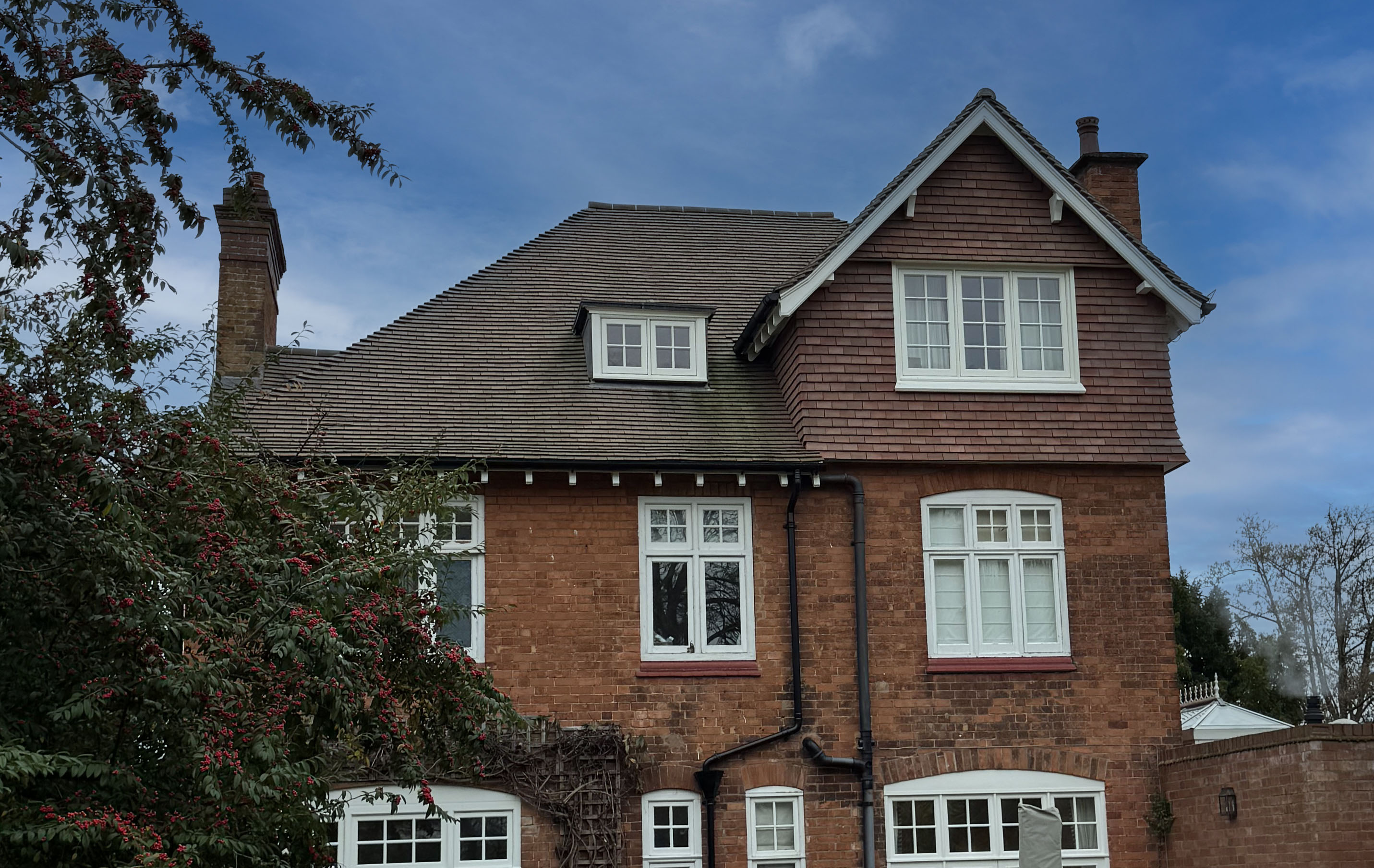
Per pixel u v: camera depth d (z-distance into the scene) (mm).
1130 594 16312
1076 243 17062
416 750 10250
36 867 7910
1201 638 40656
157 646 8305
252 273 17500
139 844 7664
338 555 10477
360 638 9516
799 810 15180
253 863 8875
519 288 19031
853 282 16656
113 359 9289
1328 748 13000
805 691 15500
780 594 15742
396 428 15828
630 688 15211
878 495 16156
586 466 15391
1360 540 40125
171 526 9141
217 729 8570
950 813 15430
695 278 19812
